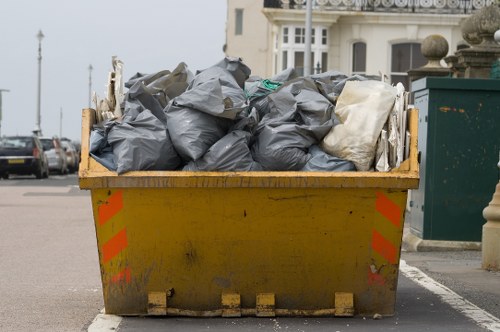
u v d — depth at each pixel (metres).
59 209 28.00
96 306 11.50
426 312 10.94
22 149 50.88
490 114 17.47
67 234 20.61
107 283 10.34
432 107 17.50
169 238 10.15
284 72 12.00
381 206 10.12
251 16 71.31
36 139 52.12
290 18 56.69
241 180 9.89
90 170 9.95
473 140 17.50
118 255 10.23
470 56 21.55
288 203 10.05
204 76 10.88
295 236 10.15
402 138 10.02
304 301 10.36
